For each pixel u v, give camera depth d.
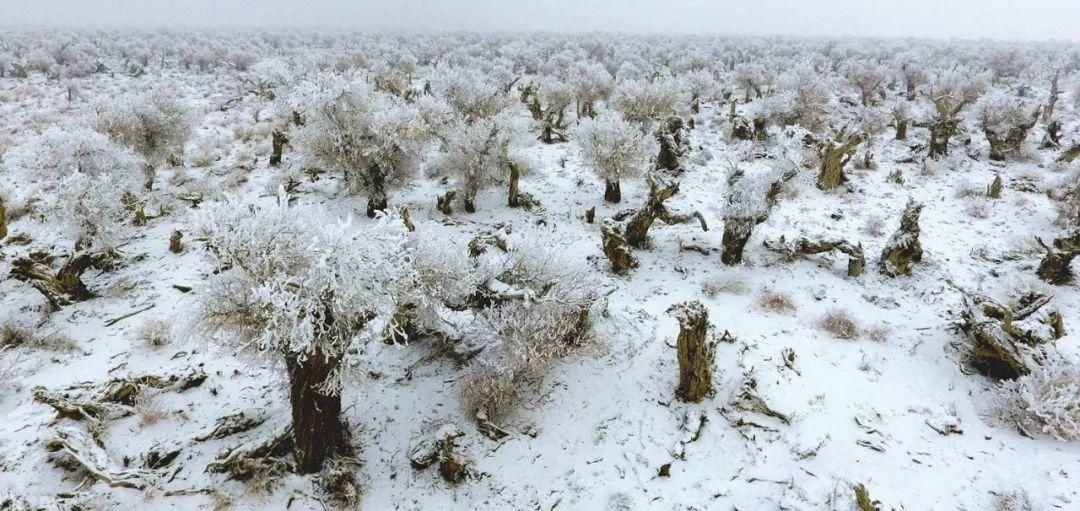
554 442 9.58
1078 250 13.74
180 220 18.34
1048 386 9.38
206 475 8.48
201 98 41.06
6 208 17.73
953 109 31.20
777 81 33.56
